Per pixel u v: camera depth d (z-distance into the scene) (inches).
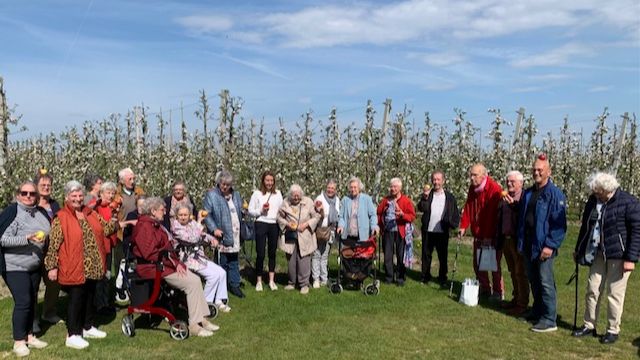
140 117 544.4
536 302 279.7
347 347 241.3
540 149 666.8
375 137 537.6
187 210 286.2
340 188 551.2
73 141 565.0
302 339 251.1
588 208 256.1
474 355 233.9
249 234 334.0
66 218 227.9
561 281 375.6
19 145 610.9
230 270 324.2
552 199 262.2
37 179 243.4
